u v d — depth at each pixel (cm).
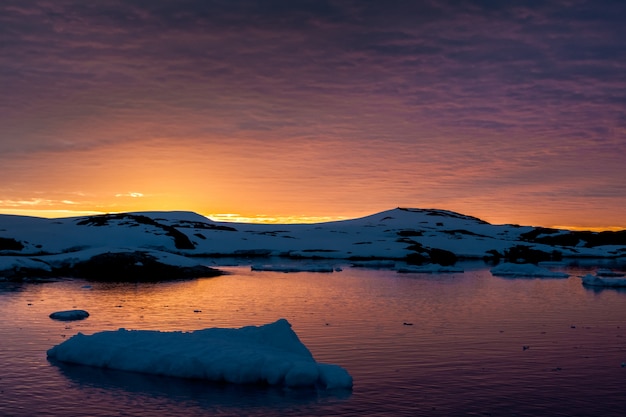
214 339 1694
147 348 1648
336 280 4600
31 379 1538
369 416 1315
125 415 1309
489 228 12038
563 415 1339
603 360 1825
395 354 1886
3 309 2728
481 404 1403
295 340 1711
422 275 5216
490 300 3344
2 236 6359
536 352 1930
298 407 1359
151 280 4281
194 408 1346
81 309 2752
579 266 7138
